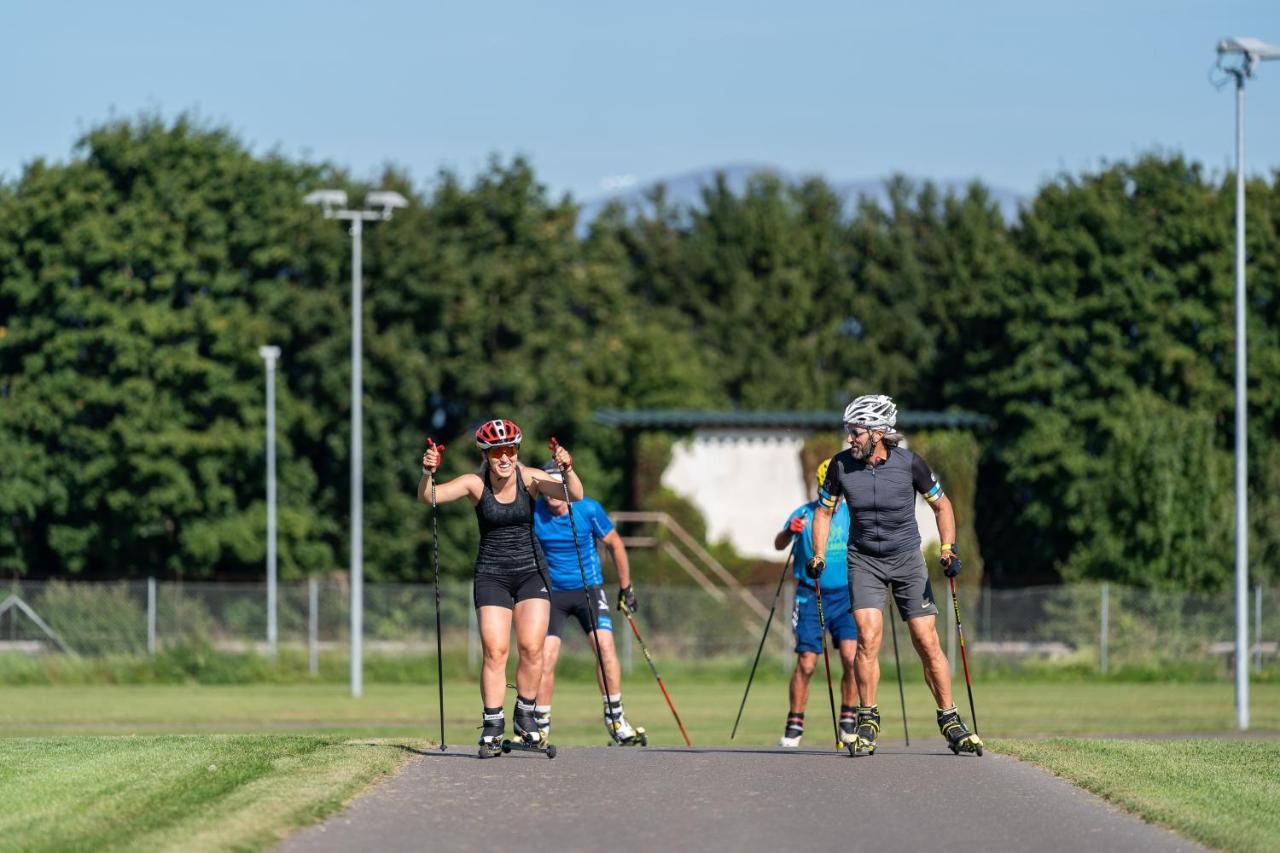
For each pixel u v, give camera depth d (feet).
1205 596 372.99
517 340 545.03
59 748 111.55
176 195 501.97
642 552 441.68
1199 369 503.20
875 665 113.60
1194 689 334.03
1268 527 405.80
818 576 115.24
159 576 502.38
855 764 105.91
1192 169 542.16
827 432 473.67
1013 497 526.98
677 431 472.44
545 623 109.09
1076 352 516.73
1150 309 506.48
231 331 495.82
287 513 499.10
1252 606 374.84
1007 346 523.70
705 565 440.04
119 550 495.41
